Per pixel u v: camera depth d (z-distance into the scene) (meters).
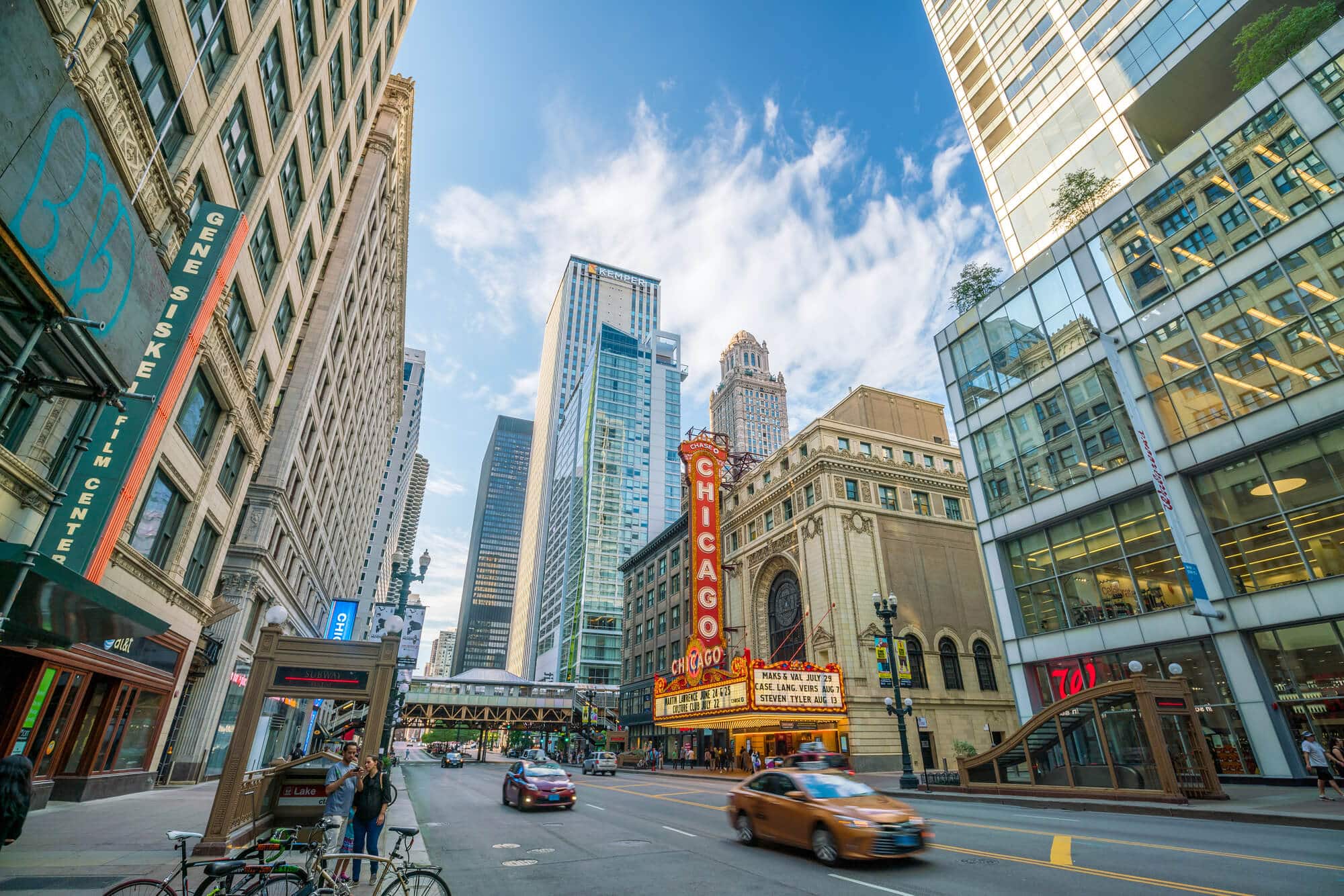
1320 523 18.52
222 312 19.06
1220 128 22.53
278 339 26.89
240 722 10.12
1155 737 16.56
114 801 17.14
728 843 12.59
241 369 22.25
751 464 60.56
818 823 10.34
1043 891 8.01
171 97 14.90
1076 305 26.77
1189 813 14.63
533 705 74.81
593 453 136.00
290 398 33.81
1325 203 19.45
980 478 30.22
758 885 8.88
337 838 8.54
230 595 28.69
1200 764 16.69
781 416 179.00
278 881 6.41
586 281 195.88
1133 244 24.83
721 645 45.69
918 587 42.22
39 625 7.98
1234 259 21.48
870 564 41.72
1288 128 20.66
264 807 11.95
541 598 158.75
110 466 13.12
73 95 6.07
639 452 141.62
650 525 134.62
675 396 155.25
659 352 189.62
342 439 47.41
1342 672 17.55
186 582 22.20
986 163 42.56
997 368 30.38
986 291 33.91
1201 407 21.70
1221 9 29.66
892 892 8.27
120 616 7.27
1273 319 20.19
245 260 20.92
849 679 37.69
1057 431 26.88
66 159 5.99
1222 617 20.19
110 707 17.52
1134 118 33.84
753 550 50.56
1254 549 19.92
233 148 19.02
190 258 15.15
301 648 10.67
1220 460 21.00
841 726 37.16
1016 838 12.08
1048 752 20.20
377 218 46.69
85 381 7.26
